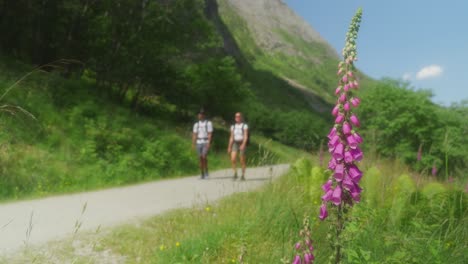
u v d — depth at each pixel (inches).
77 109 526.6
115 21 831.7
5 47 796.0
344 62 94.7
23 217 223.5
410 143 1042.7
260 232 190.7
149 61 858.8
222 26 5408.5
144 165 478.0
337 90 95.7
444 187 207.8
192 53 1003.3
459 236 168.6
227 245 179.6
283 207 204.7
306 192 242.1
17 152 368.2
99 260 163.2
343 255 115.6
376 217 175.9
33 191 327.0
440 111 1087.6
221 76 1042.1
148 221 224.2
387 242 149.9
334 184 98.7
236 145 407.8
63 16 831.1
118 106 708.0
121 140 495.2
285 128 2009.1
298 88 7716.5
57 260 158.2
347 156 93.8
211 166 653.3
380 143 1061.1
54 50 839.7
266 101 4495.6
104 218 229.5
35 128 425.7
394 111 1082.7
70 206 261.6
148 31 852.0
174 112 1053.2
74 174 387.9
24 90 500.4
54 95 565.3
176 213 245.3
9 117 403.5
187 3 865.5
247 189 308.3
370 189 214.2
